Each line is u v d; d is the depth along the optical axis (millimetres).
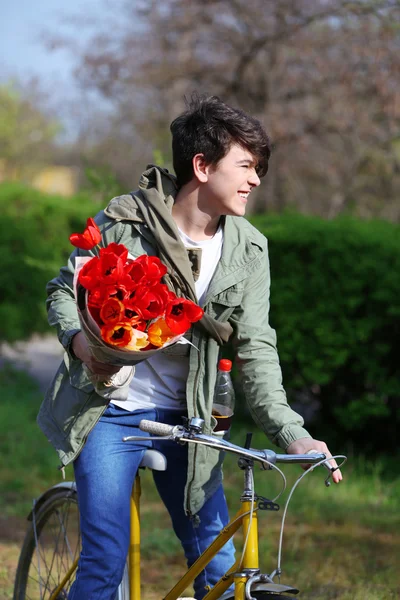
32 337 13977
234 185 3156
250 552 2820
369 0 14039
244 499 2840
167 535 6137
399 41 14312
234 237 3279
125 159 21641
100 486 3186
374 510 7184
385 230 9398
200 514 3412
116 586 3176
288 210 10789
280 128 15383
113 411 3260
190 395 3229
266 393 3207
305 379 9383
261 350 3285
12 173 40406
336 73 14977
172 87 17016
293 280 9125
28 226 13312
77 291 2680
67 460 3199
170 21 17172
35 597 4195
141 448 3311
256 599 2734
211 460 3305
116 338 2592
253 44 15797
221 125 3125
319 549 6059
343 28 14828
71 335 3021
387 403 9320
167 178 3291
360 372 9164
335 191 18141
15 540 6152
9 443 8859
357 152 17031
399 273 8727
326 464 2812
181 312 2625
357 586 5188
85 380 3178
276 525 6629
